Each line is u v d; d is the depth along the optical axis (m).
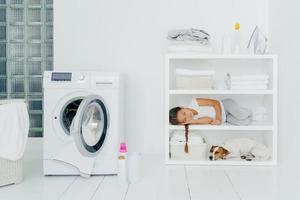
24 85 3.94
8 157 2.60
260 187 2.60
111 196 2.42
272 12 3.54
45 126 2.94
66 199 2.36
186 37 3.38
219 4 3.71
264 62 3.68
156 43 3.75
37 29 3.91
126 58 3.76
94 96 2.87
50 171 2.94
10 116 2.61
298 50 2.89
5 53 3.93
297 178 2.82
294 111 2.99
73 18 3.76
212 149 3.46
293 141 3.01
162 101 3.76
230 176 2.91
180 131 3.44
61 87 2.94
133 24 3.75
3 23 3.91
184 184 2.69
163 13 3.73
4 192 2.51
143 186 2.65
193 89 3.33
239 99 3.71
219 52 3.72
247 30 3.71
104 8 3.76
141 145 3.78
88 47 3.77
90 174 2.90
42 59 3.92
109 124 2.97
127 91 3.76
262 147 3.36
